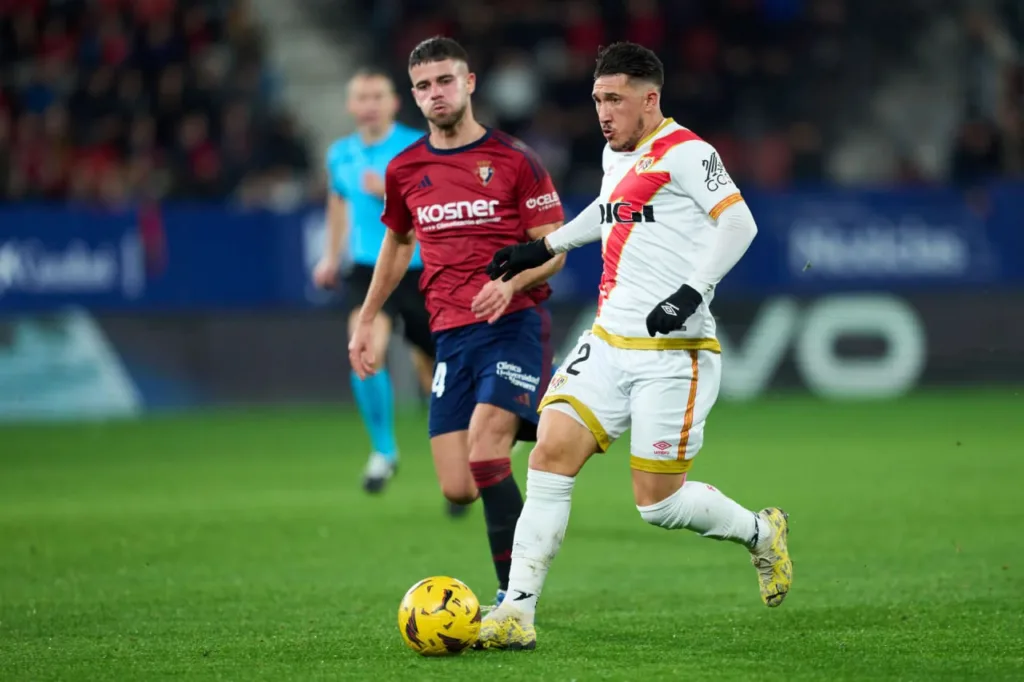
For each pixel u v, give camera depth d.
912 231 61.25
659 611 21.08
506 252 19.78
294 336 58.78
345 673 16.66
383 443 34.41
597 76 18.28
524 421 21.28
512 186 21.33
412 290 33.69
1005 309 61.75
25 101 67.44
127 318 57.12
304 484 38.09
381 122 34.16
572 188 67.44
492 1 73.56
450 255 21.45
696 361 18.27
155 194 63.41
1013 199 61.47
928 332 61.53
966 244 61.47
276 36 78.44
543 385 21.45
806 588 22.89
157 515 32.50
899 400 59.12
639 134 18.28
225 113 67.81
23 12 69.88
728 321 60.81
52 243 56.16
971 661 17.19
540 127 68.31
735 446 45.16
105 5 70.06
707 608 21.27
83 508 33.75
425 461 43.44
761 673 16.48
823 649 17.98
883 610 20.81
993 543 27.12
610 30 72.69
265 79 70.75
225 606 21.75
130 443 48.44
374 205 34.19
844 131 76.00
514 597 18.16
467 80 21.44
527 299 21.48
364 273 34.50
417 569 25.30
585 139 69.06
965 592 22.17
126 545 28.23
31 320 56.09
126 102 67.25
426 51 21.17
